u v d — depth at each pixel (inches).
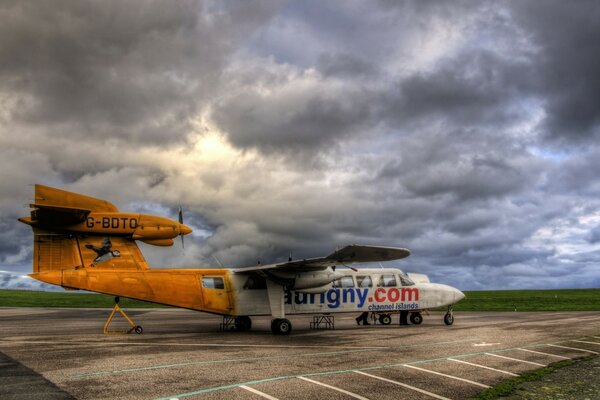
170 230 791.7
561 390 377.1
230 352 552.1
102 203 764.0
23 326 927.0
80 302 2137.1
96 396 332.2
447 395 355.6
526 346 621.6
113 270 762.2
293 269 832.3
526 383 400.5
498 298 2554.1
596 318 1171.9
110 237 774.5
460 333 795.4
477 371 447.8
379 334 783.7
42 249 740.0
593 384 399.2
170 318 1227.2
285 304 866.1
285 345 624.4
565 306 1804.9
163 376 401.7
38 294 3075.8
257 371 430.6
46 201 722.2
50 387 357.4
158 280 786.2
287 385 375.6
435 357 525.0
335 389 365.1
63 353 529.7
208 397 334.0
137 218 775.1
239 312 834.2
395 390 367.2
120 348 577.3
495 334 776.3
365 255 756.6
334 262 787.4
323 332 831.7
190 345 615.5
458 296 1002.1
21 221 722.2
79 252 756.6
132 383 373.4
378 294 940.0
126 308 1836.9
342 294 911.7
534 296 2874.0
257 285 850.8
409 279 981.2
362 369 448.1
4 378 388.5
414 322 1024.2
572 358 532.7
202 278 820.0
